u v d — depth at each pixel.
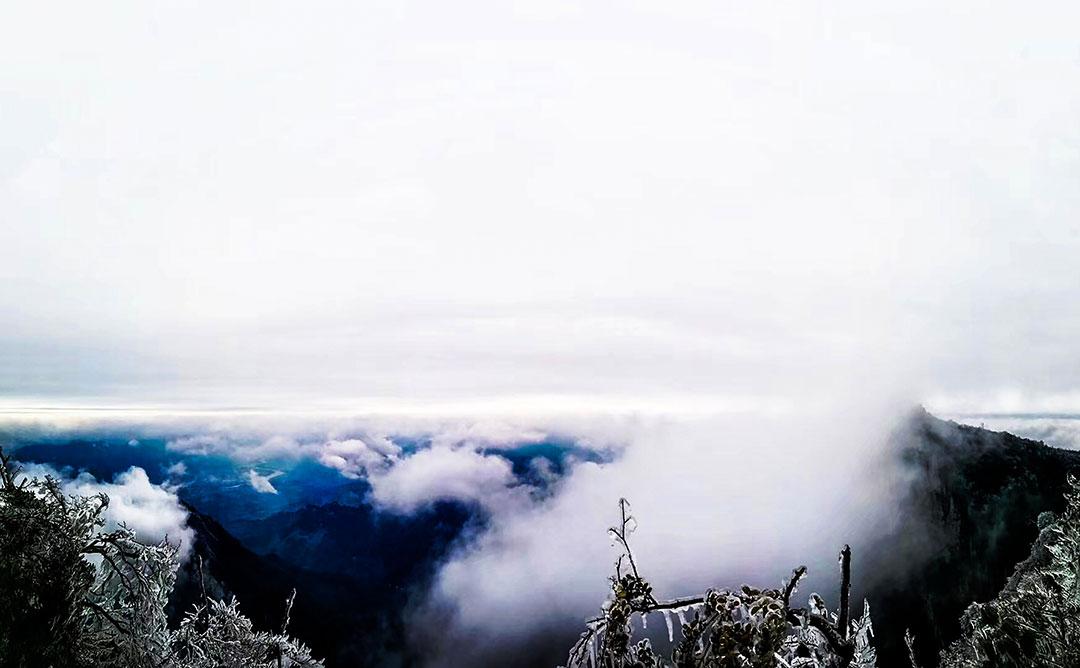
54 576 5.09
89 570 5.51
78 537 5.46
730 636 3.63
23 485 5.45
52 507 5.40
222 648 7.07
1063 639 5.61
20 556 4.98
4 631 4.77
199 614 7.16
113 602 5.80
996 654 5.97
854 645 3.79
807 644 3.82
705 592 4.00
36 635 4.93
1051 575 6.04
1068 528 6.07
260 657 7.30
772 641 3.60
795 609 3.82
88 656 5.31
